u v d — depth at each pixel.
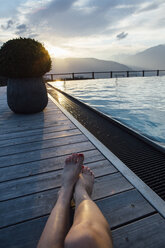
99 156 1.79
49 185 1.38
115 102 7.31
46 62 2.98
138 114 5.50
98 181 1.41
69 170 1.22
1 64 2.77
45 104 3.36
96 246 0.56
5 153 1.88
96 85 12.04
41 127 2.62
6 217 1.10
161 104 6.80
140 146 2.28
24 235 0.99
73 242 0.57
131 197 1.24
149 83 12.48
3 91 6.91
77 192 1.01
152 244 0.92
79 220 0.70
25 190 1.33
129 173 1.49
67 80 15.35
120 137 2.58
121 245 0.92
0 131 2.48
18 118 3.08
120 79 15.23
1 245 0.94
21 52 2.70
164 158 1.98
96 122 3.30
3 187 1.36
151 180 1.60
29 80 2.99
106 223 0.71
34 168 1.61
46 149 1.95
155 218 1.07
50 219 0.80
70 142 2.11
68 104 5.04
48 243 0.67
